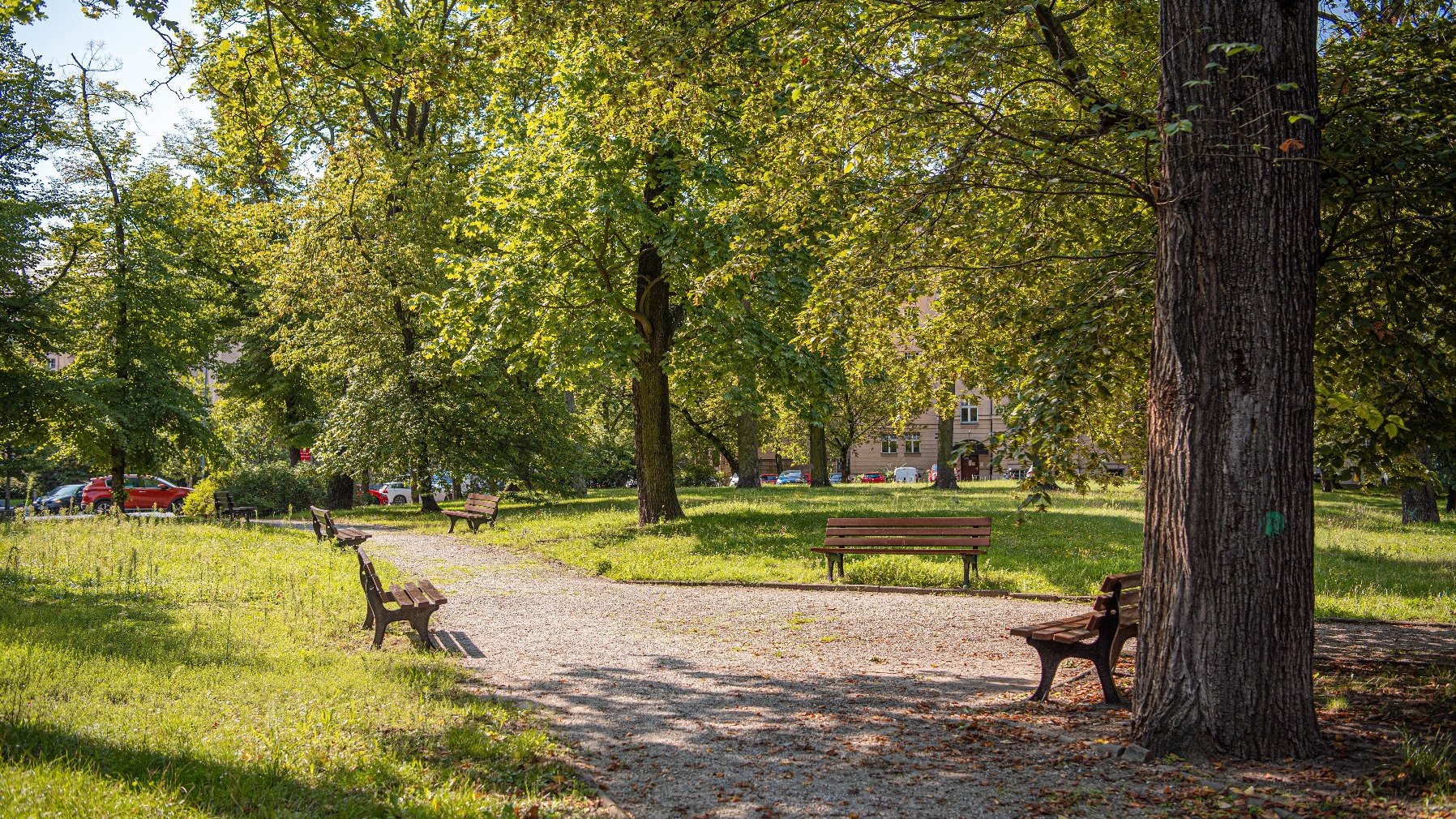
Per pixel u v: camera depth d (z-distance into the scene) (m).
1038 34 8.65
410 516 29.69
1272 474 5.40
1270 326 5.43
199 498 27.23
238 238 27.83
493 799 4.85
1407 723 5.85
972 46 7.54
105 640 8.20
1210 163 5.53
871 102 8.23
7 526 17.53
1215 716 5.41
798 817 4.74
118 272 26.70
